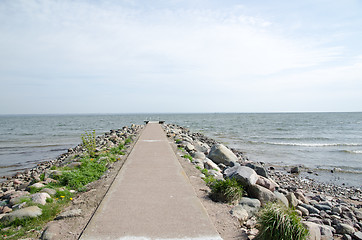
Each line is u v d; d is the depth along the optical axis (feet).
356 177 45.55
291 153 69.26
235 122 252.01
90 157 37.76
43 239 13.07
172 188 20.26
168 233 13.17
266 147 79.10
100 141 66.18
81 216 15.72
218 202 18.58
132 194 18.84
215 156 42.63
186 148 46.73
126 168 26.89
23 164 57.06
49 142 96.53
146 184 21.29
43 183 25.31
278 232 12.93
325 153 69.62
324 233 18.42
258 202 19.26
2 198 22.63
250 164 29.43
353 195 35.40
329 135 118.01
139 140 51.65
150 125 108.58
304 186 39.63
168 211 15.84
